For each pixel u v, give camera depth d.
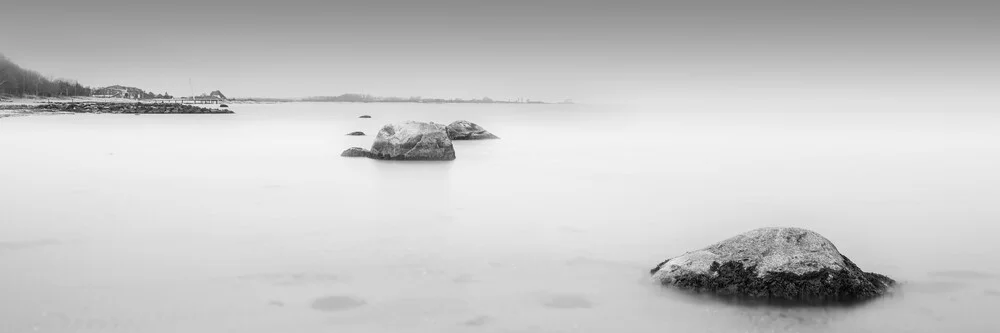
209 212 12.38
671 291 7.71
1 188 15.11
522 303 7.36
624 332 6.57
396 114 93.19
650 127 54.06
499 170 20.20
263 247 9.65
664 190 15.92
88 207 12.70
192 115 72.12
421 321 6.82
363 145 30.83
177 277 8.12
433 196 14.79
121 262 8.74
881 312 7.06
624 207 13.44
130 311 6.93
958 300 7.48
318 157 23.73
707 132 45.56
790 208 13.43
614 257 9.29
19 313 6.81
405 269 8.61
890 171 20.28
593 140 36.41
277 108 127.81
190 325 6.58
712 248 8.02
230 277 8.14
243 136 36.91
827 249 7.57
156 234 10.41
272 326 6.61
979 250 9.76
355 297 7.49
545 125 58.31
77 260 8.80
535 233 10.82
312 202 13.75
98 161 21.53
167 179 17.16
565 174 19.33
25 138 31.67
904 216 12.52
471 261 9.02
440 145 23.00
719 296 7.45
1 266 8.48
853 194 15.41
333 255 9.24
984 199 14.60
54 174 17.84
